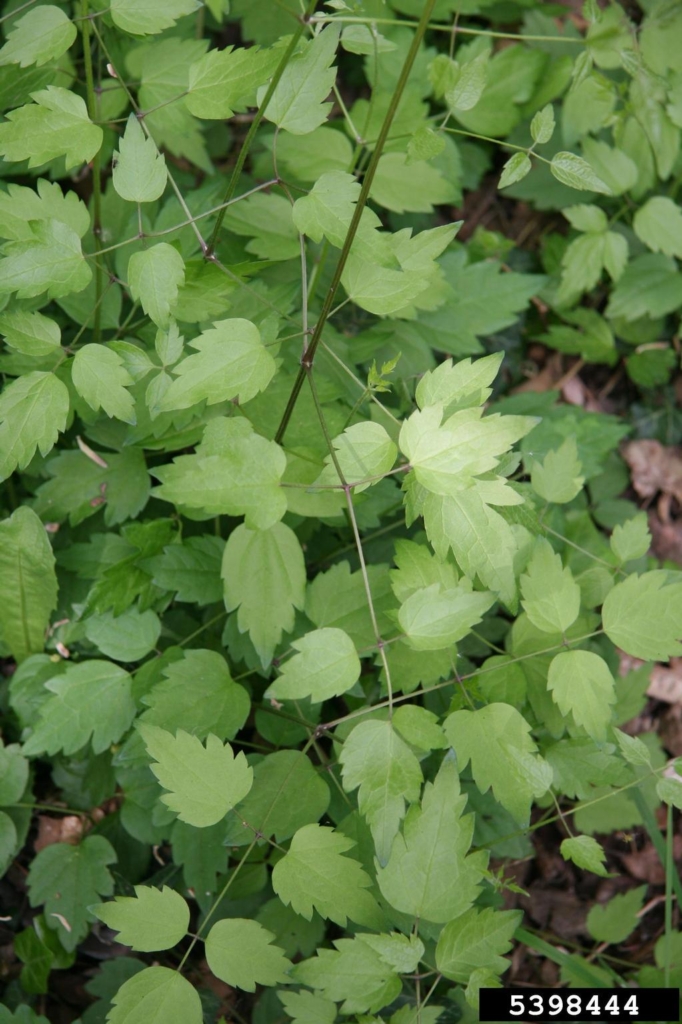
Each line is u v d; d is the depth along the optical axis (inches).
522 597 29.0
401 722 26.3
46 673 30.2
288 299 30.6
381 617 28.8
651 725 35.4
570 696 27.4
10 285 25.5
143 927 25.8
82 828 31.4
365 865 28.3
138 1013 25.5
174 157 35.9
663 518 37.3
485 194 38.4
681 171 36.5
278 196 31.9
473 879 27.1
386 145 32.3
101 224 31.4
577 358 38.5
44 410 26.1
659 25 33.0
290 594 27.9
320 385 29.8
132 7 26.4
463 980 26.9
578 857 27.4
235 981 25.9
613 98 34.0
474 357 36.9
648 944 33.4
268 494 25.9
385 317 33.4
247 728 32.7
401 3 34.6
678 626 27.2
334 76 25.5
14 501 31.5
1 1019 28.1
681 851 34.3
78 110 26.0
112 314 30.6
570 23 36.0
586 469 34.3
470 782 30.9
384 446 25.9
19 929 31.0
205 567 29.4
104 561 30.5
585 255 35.4
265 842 30.1
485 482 25.6
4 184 30.7
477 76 26.1
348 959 26.5
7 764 29.8
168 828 30.2
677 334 37.8
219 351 25.6
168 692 28.0
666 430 38.0
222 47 36.4
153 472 25.9
